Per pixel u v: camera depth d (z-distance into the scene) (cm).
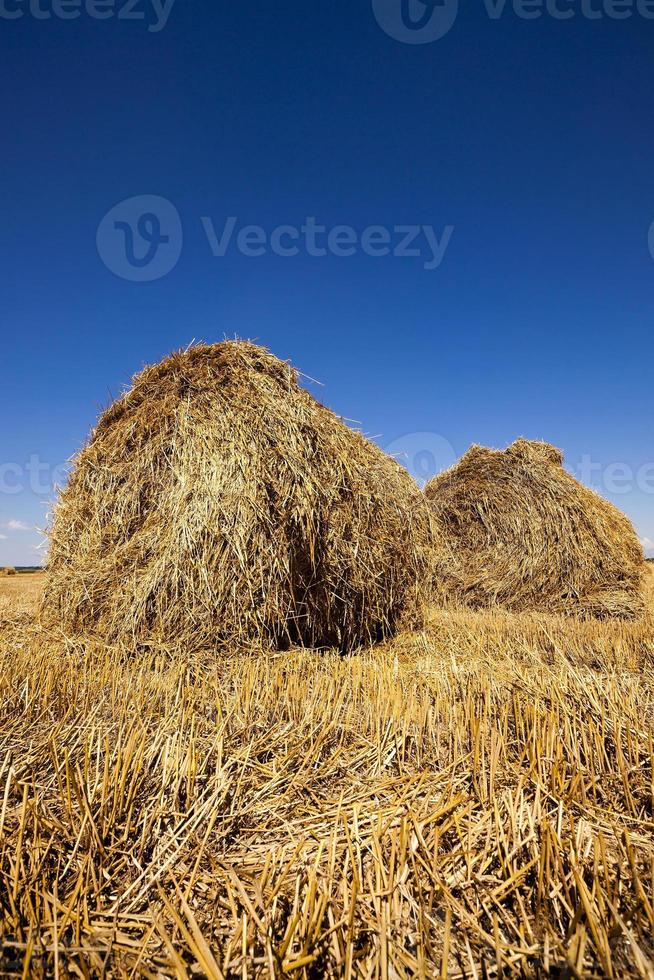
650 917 136
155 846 174
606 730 236
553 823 176
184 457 479
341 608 502
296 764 229
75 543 516
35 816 174
